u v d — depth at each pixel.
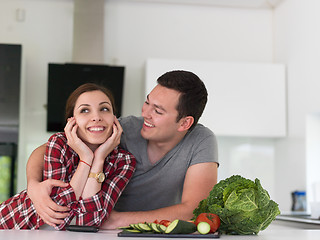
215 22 4.54
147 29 4.44
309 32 3.83
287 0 4.25
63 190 1.47
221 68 4.12
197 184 1.69
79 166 1.49
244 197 1.27
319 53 3.65
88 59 4.13
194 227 1.27
